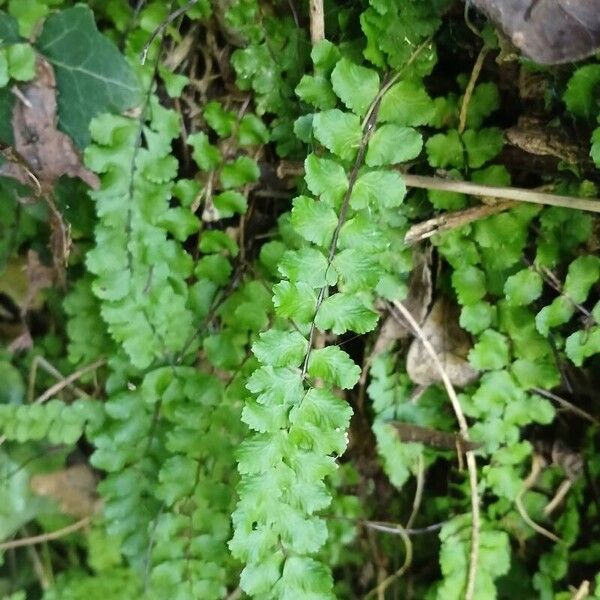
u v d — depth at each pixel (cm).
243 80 13
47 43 12
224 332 13
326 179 11
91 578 16
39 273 14
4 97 12
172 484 13
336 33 12
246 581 11
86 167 12
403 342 14
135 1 13
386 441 14
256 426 10
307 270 11
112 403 14
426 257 13
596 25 10
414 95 11
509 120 12
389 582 15
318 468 11
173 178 13
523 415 13
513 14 10
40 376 15
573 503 14
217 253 13
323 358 11
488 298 13
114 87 12
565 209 12
